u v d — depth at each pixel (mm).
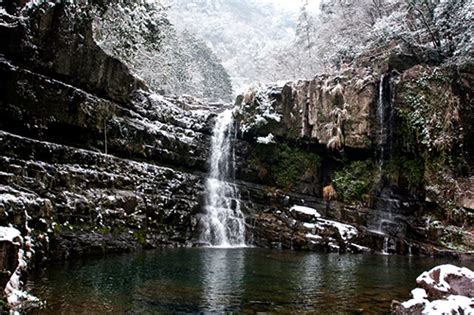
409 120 18031
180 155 17625
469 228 16312
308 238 15852
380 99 18734
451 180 17094
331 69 24016
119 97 16016
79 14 13539
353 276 9953
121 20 19312
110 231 12203
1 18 11727
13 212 8109
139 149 15828
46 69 12625
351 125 18422
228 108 22281
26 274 7598
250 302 6977
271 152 19500
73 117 13188
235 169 19391
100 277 8266
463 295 6281
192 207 15945
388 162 18500
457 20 18828
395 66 19109
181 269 9773
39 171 10609
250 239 16578
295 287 8375
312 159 19203
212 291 7656
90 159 13156
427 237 16453
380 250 15969
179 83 34594
